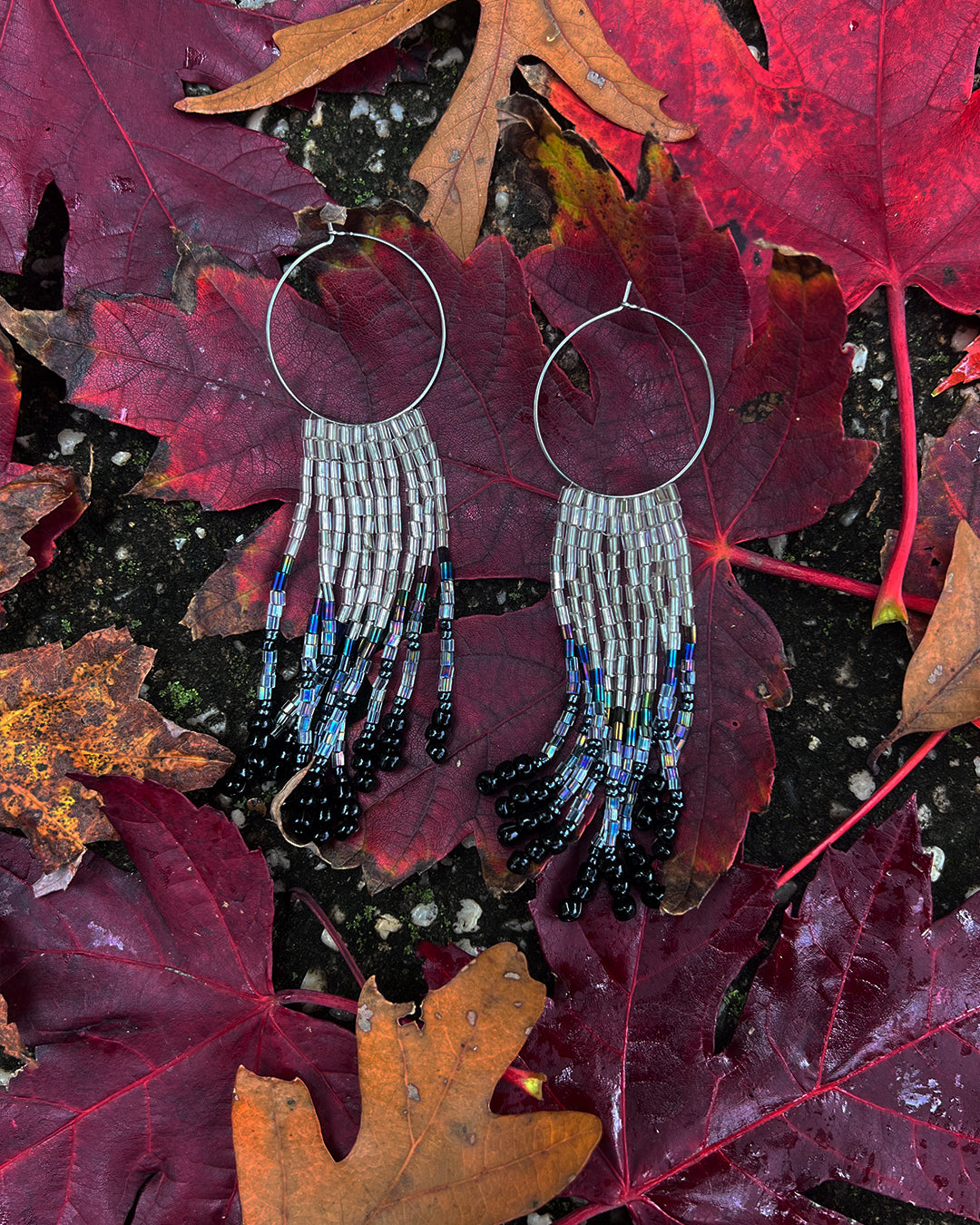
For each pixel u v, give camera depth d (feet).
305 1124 1.38
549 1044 1.43
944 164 1.44
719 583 1.47
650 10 1.43
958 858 1.49
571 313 1.46
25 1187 1.40
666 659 1.48
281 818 1.46
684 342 1.45
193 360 1.44
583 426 1.47
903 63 1.42
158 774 1.45
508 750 1.47
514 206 1.50
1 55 1.43
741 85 1.44
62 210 1.49
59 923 1.44
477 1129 1.38
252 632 1.50
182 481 1.45
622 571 1.48
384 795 1.46
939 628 1.43
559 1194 1.38
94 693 1.44
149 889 1.43
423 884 1.49
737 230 1.46
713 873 1.45
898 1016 1.43
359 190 1.50
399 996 1.49
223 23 1.45
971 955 1.44
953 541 1.47
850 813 1.49
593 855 1.45
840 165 1.44
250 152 1.46
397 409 1.47
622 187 1.46
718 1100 1.43
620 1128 1.43
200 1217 1.42
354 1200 1.37
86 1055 1.42
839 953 1.44
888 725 1.49
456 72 1.50
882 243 1.45
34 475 1.44
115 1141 1.42
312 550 1.47
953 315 1.50
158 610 1.50
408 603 1.49
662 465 1.47
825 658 1.50
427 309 1.45
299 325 1.45
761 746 1.45
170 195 1.45
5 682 1.44
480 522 1.48
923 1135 1.42
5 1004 1.39
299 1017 1.44
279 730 1.47
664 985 1.44
